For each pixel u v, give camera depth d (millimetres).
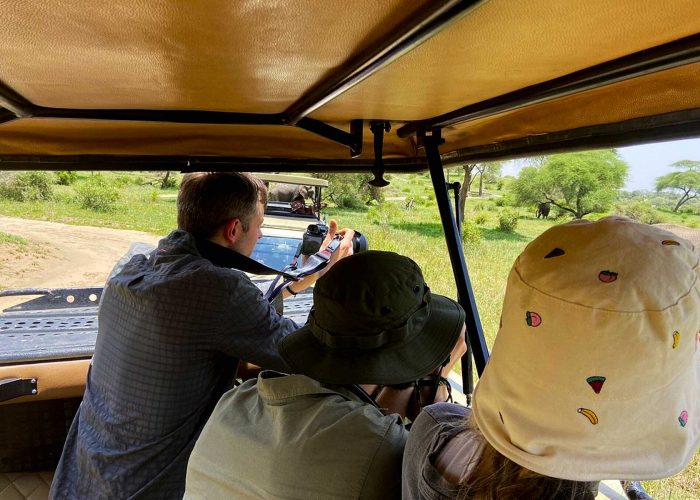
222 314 1431
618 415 556
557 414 568
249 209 1687
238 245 1718
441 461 740
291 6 652
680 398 570
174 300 1406
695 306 544
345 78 964
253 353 1470
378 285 987
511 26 723
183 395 1454
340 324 983
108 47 808
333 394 1018
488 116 1346
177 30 733
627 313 528
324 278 1039
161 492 1426
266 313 1509
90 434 1512
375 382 961
